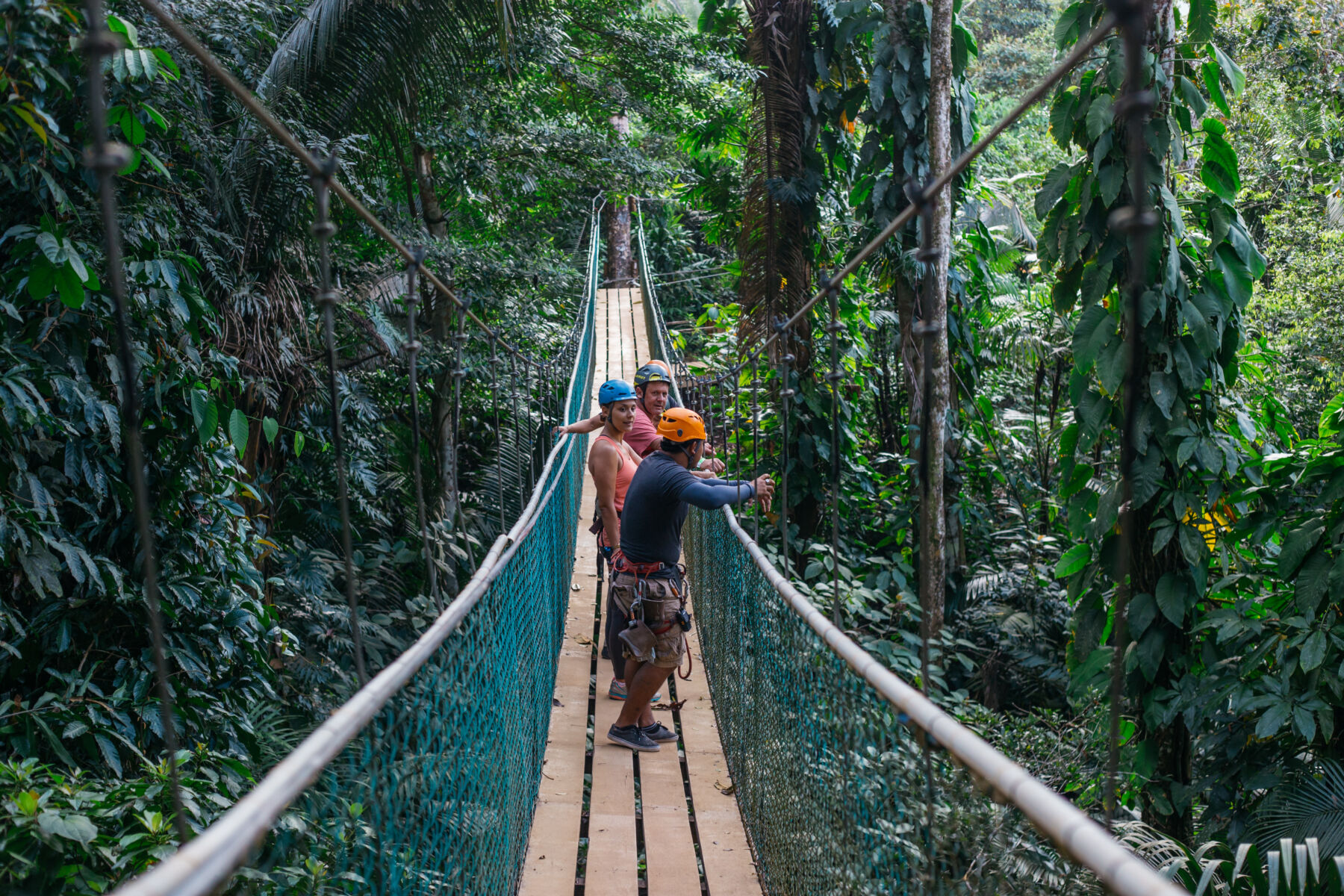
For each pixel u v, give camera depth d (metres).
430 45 5.15
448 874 1.79
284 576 4.69
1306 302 8.21
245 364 4.06
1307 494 3.88
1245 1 9.60
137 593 2.83
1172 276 3.84
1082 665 4.26
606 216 24.17
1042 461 8.07
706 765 3.78
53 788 1.86
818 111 7.39
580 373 9.24
